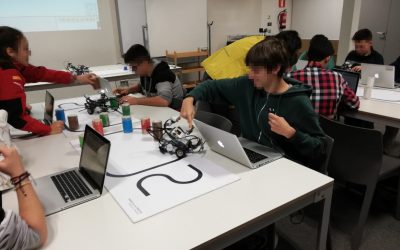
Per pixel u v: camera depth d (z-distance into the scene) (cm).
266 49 150
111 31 519
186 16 579
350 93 226
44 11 456
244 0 690
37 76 254
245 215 107
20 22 443
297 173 137
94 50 510
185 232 99
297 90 157
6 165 99
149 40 550
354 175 182
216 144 154
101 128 197
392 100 254
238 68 274
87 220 108
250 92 177
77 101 296
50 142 188
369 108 234
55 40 473
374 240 199
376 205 234
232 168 143
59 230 103
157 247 93
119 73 407
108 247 94
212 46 675
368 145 168
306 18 736
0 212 87
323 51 233
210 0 642
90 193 123
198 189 124
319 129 154
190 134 182
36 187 130
